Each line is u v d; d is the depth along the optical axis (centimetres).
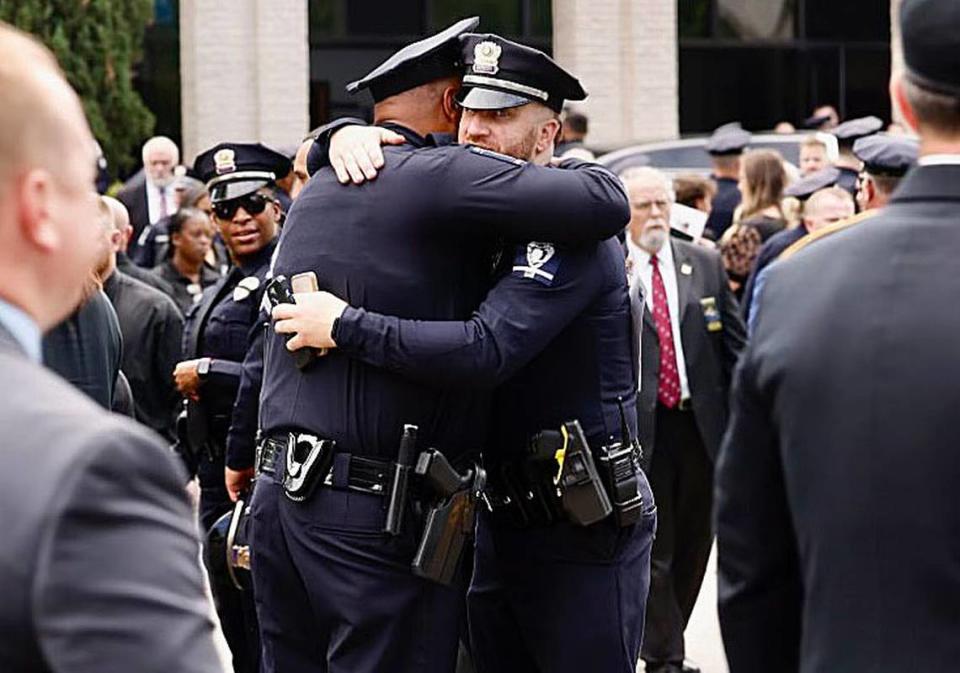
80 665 228
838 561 321
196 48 2023
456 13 2239
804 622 330
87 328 597
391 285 521
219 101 2027
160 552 236
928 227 327
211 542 662
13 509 230
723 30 2317
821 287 330
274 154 752
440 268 524
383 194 523
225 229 741
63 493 230
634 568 579
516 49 542
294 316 519
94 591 230
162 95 2144
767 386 332
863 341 322
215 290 754
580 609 568
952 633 314
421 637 528
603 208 524
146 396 859
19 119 246
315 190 537
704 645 916
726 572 345
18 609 227
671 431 812
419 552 518
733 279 1162
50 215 249
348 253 525
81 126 254
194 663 236
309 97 2202
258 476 545
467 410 531
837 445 322
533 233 522
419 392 521
